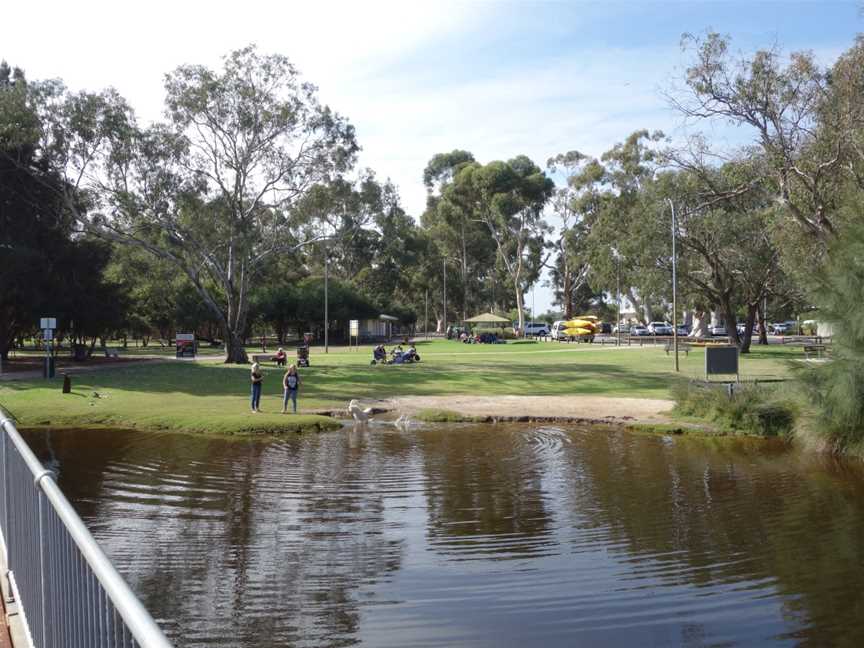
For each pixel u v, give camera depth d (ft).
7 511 19.15
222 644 22.50
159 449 56.08
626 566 29.53
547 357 159.63
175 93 134.82
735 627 23.97
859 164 82.28
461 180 282.15
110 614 9.00
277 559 30.17
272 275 194.08
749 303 167.32
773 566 29.66
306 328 257.75
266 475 46.44
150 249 138.51
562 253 294.46
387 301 326.24
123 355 191.01
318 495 41.19
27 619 15.72
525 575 28.53
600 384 103.60
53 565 12.92
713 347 78.64
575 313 379.35
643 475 47.21
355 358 162.20
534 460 52.19
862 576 28.40
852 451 54.13
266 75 139.03
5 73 153.89
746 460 52.65
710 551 31.60
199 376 114.32
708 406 70.28
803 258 94.32
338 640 22.76
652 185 160.35
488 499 40.47
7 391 88.63
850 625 23.95
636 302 283.18
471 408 79.05
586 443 59.88
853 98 78.95
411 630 23.56
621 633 23.35
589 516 37.11
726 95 88.02
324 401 85.10
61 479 45.09
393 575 28.43
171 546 31.81
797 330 272.92
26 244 131.44
